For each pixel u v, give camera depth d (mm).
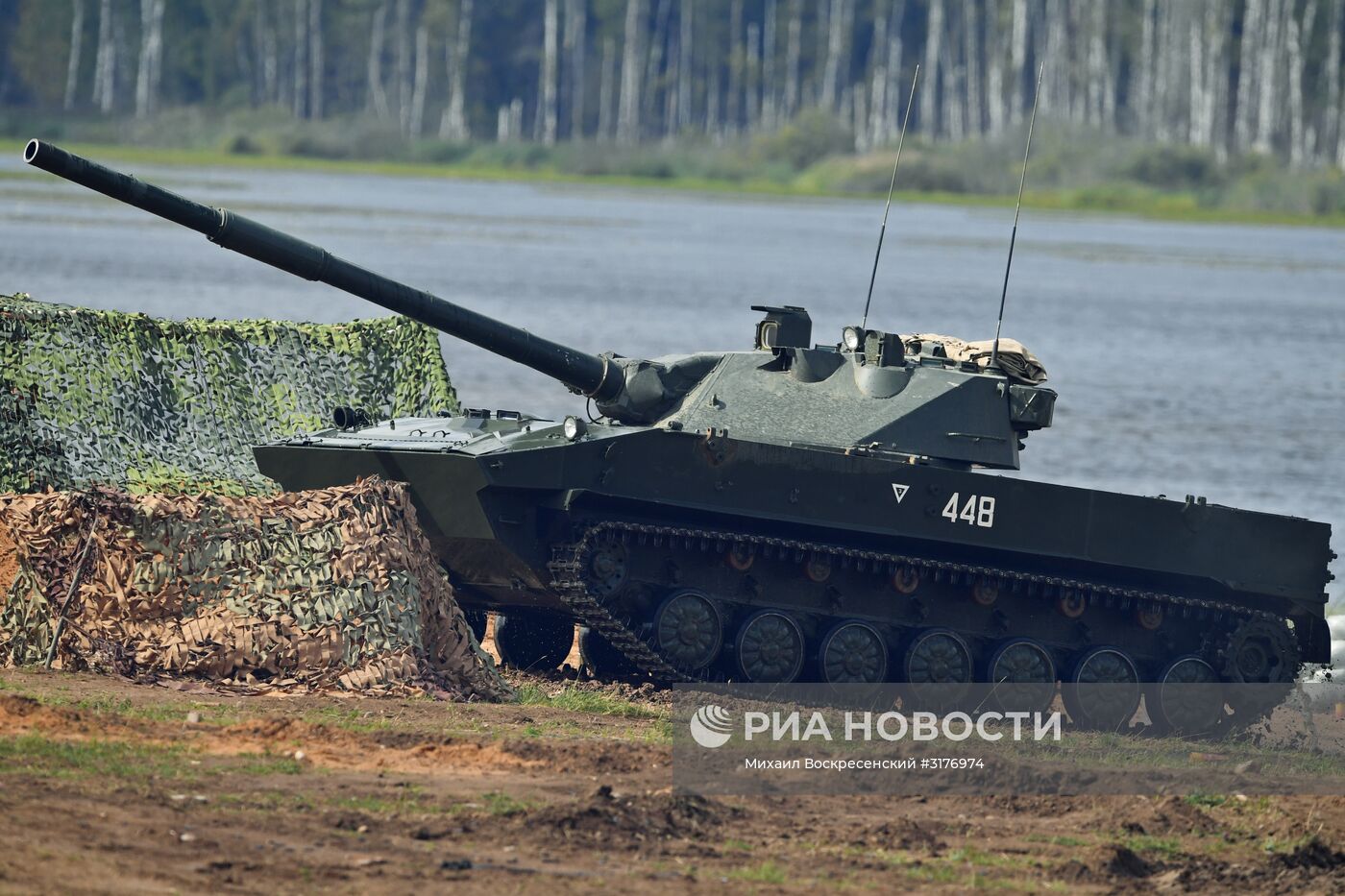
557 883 50188
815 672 88438
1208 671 93062
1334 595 127938
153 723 64375
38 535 75125
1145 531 90750
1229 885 55750
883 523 86500
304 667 74625
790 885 51938
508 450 81188
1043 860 56938
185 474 101062
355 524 76938
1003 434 91438
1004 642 90688
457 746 64500
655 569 85438
